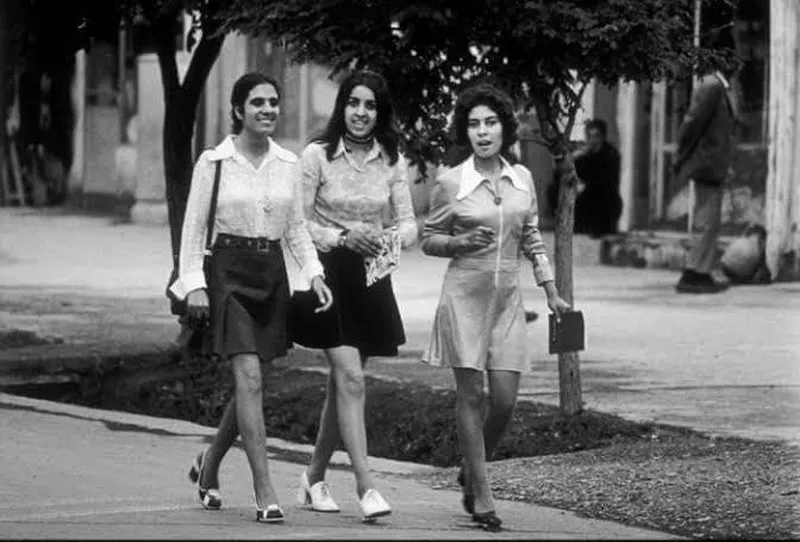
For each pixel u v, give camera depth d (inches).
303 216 941.8
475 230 911.0
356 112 951.6
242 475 1101.7
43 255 2532.0
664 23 1187.9
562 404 1240.8
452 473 1125.1
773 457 1104.2
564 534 892.0
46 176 3474.4
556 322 941.8
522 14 1178.0
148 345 1581.0
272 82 932.6
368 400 1353.3
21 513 930.1
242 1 1259.8
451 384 1396.4
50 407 1369.3
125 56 3329.2
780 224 2169.0
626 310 1893.5
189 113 1478.8
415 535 858.8
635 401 1321.4
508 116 927.0
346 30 1229.7
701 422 1230.3
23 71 1486.2
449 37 1232.8
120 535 837.8
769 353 1573.6
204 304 924.0
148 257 2522.1
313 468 970.7
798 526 916.6
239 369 922.1
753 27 2203.5
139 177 3120.1
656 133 2422.5
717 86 2026.3
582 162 2463.1
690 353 1576.0
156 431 1273.4
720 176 2044.8
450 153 1248.8
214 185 927.7
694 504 972.6
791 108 2160.4
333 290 941.8
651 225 2442.2
